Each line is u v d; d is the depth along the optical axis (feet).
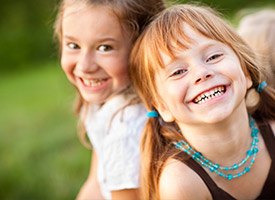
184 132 7.06
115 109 8.07
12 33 35.55
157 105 7.11
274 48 8.61
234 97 6.55
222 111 6.45
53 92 22.59
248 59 7.16
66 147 15.23
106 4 7.63
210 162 6.97
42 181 14.28
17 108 20.31
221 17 7.38
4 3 37.29
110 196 8.50
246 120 7.00
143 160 7.39
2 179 14.64
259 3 24.84
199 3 8.00
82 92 8.09
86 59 7.73
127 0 7.74
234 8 25.68
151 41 6.92
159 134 7.40
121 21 7.67
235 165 7.00
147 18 7.91
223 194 6.95
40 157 15.10
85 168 14.10
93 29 7.62
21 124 17.89
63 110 18.39
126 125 7.96
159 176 7.15
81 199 9.77
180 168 6.95
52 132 16.29
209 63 6.62
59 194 13.82
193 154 7.01
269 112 7.63
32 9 36.04
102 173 8.55
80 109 9.29
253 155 7.06
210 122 6.48
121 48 7.74
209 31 6.74
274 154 7.18
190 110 6.66
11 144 16.28
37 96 22.31
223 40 6.77
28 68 33.68
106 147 8.15
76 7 7.72
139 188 7.92
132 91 7.99
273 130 7.39
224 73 6.53
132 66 7.43
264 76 7.67
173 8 7.25
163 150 7.30
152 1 8.01
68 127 16.31
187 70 6.63
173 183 6.92
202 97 6.56
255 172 7.09
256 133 7.22
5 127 17.70
